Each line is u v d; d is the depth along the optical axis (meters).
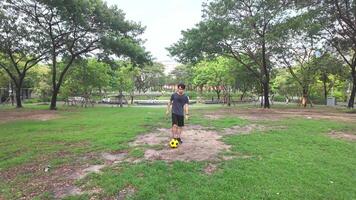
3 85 39.84
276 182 6.06
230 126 13.05
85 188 5.85
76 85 33.16
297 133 11.41
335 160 7.77
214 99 53.94
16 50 26.80
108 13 25.39
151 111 22.77
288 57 31.91
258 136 10.55
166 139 9.92
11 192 5.85
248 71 33.44
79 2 22.11
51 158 7.92
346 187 6.08
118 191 5.63
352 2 19.67
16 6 23.83
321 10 19.25
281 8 23.52
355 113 22.25
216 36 25.41
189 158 7.55
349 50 27.73
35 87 45.62
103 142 9.41
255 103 43.19
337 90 47.62
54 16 24.23
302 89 36.00
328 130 12.59
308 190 5.78
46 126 13.84
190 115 18.27
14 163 7.59
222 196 5.38
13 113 21.62
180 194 5.43
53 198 5.51
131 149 8.45
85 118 17.39
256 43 26.03
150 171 6.48
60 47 26.28
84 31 25.55
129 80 47.06
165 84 83.31
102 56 27.61
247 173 6.48
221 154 7.94
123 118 16.62
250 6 25.11
